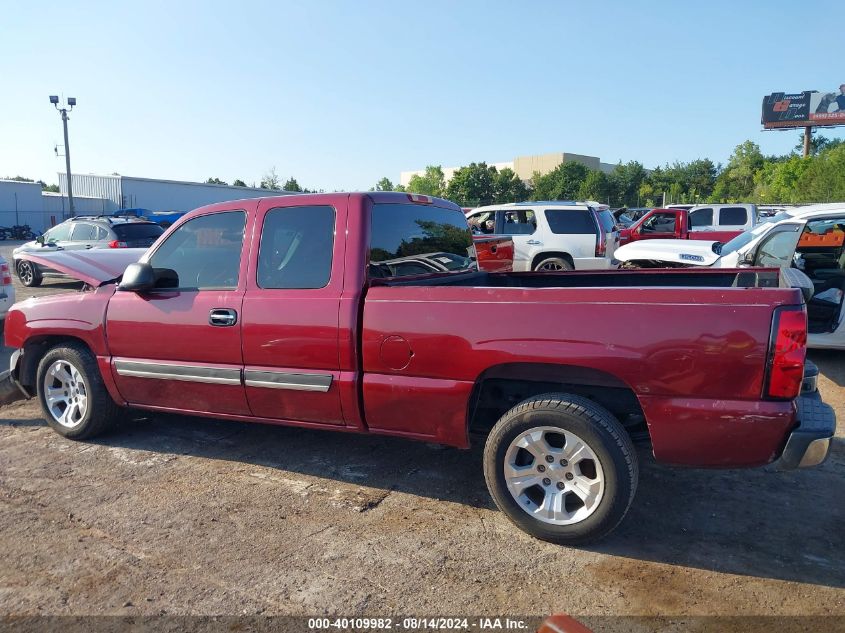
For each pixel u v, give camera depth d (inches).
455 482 170.2
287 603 118.6
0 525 148.3
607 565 130.6
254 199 172.6
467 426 145.3
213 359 171.2
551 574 127.4
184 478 173.5
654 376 126.3
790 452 121.1
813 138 3125.0
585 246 502.9
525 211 517.0
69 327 193.2
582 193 2957.7
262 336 162.4
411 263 174.6
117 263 206.8
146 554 135.4
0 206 1706.4
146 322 180.1
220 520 149.7
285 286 162.7
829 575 126.6
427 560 132.5
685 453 127.8
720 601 118.5
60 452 193.3
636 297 128.2
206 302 170.7
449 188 2942.9
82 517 151.6
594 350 129.9
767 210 1082.1
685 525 146.7
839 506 155.4
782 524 146.9
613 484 129.8
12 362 211.3
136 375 183.8
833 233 430.3
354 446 196.1
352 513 153.0
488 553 135.2
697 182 3233.3
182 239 181.6
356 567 130.0
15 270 609.6
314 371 157.8
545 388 152.6
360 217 157.2
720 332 121.6
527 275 205.8
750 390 120.8
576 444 133.0
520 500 140.3
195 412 181.0
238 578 126.5
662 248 378.9
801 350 118.3
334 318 153.5
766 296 120.3
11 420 224.4
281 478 173.2
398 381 148.3
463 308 140.9
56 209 1840.6
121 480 172.4
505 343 136.5
